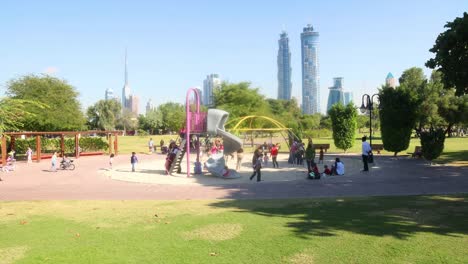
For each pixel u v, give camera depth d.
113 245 8.50
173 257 7.59
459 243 8.10
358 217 10.73
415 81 52.22
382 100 33.22
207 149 40.19
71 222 10.94
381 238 8.55
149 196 16.09
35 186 19.86
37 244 8.69
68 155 44.22
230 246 8.25
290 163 30.22
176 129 79.31
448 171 21.69
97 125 122.94
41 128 46.41
